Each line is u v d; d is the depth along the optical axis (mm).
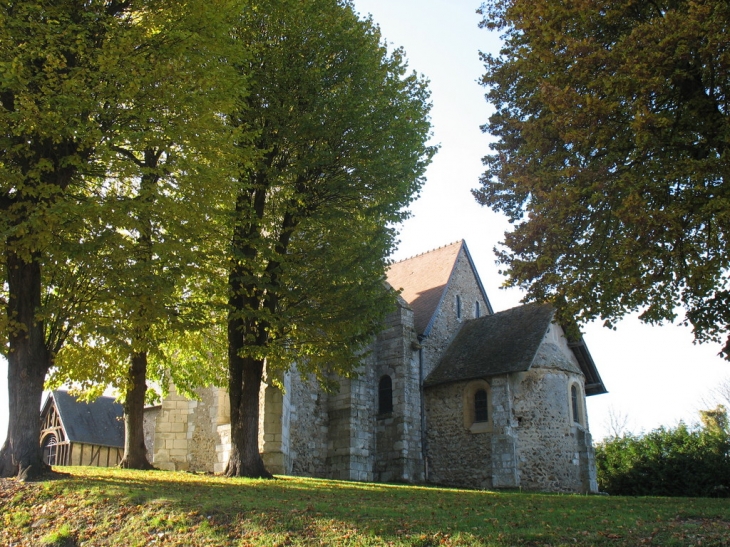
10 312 13141
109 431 40094
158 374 21406
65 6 13000
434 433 24562
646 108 12750
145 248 13719
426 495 13781
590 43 13648
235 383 16625
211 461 22391
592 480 22906
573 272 13977
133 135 12461
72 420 38781
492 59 17031
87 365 14734
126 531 10461
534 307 25578
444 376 24766
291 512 10594
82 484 12508
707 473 25234
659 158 13297
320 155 15969
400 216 17172
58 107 11820
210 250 15195
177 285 15117
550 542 8703
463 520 10023
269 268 16531
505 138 16547
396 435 23938
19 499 11852
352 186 16688
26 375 13078
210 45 14078
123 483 13039
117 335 12781
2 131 11898
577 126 13734
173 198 14008
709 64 12445
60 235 12711
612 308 13891
